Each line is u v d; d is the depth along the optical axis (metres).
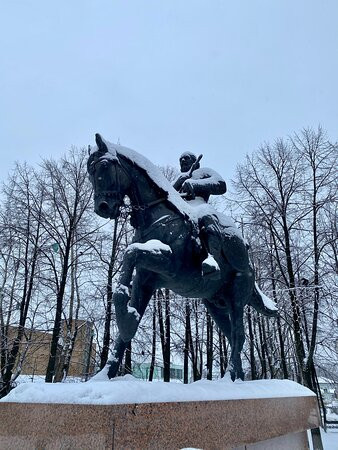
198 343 19.72
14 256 16.89
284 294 15.45
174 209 4.24
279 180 16.56
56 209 17.44
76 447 2.58
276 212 16.67
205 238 4.46
